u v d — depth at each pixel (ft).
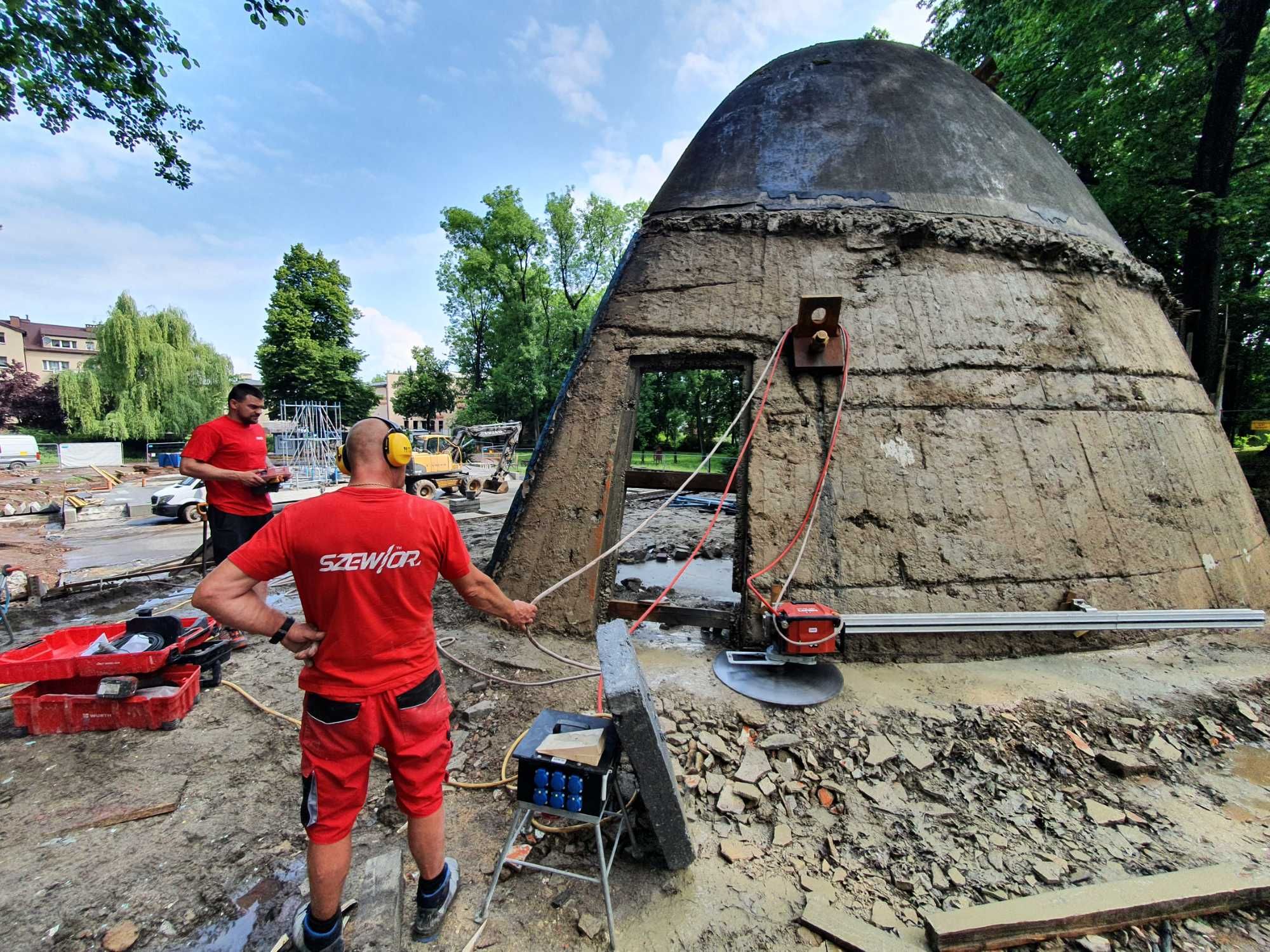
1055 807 8.37
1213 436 15.14
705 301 13.85
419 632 5.90
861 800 8.50
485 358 135.64
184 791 8.78
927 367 12.82
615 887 7.12
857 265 13.60
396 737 5.81
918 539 11.94
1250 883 6.85
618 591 18.60
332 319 125.59
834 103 15.58
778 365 13.03
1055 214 15.11
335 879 5.66
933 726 9.74
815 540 12.01
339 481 60.29
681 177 16.15
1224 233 31.22
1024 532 12.13
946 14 43.34
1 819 8.10
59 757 9.56
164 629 10.99
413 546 5.62
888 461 12.32
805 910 6.72
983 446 12.50
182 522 40.93
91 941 6.33
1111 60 31.35
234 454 13.20
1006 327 13.34
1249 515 14.80
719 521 29.86
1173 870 7.25
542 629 13.30
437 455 54.08
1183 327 32.32
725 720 9.98
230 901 6.91
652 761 6.38
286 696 11.60
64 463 93.30
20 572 20.38
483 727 10.27
